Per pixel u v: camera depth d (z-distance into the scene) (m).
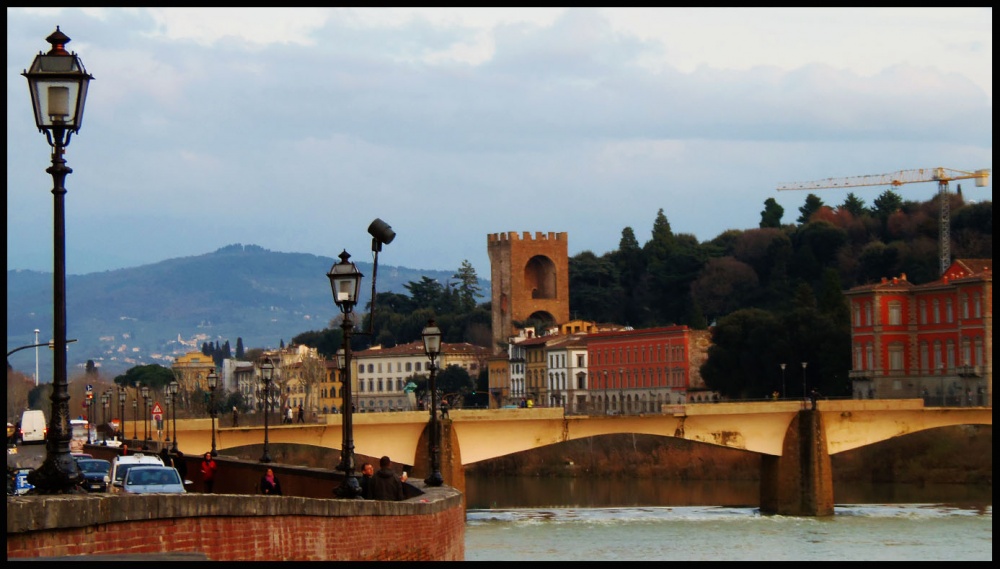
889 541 176.62
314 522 46.91
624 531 188.50
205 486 105.94
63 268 35.50
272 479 82.31
